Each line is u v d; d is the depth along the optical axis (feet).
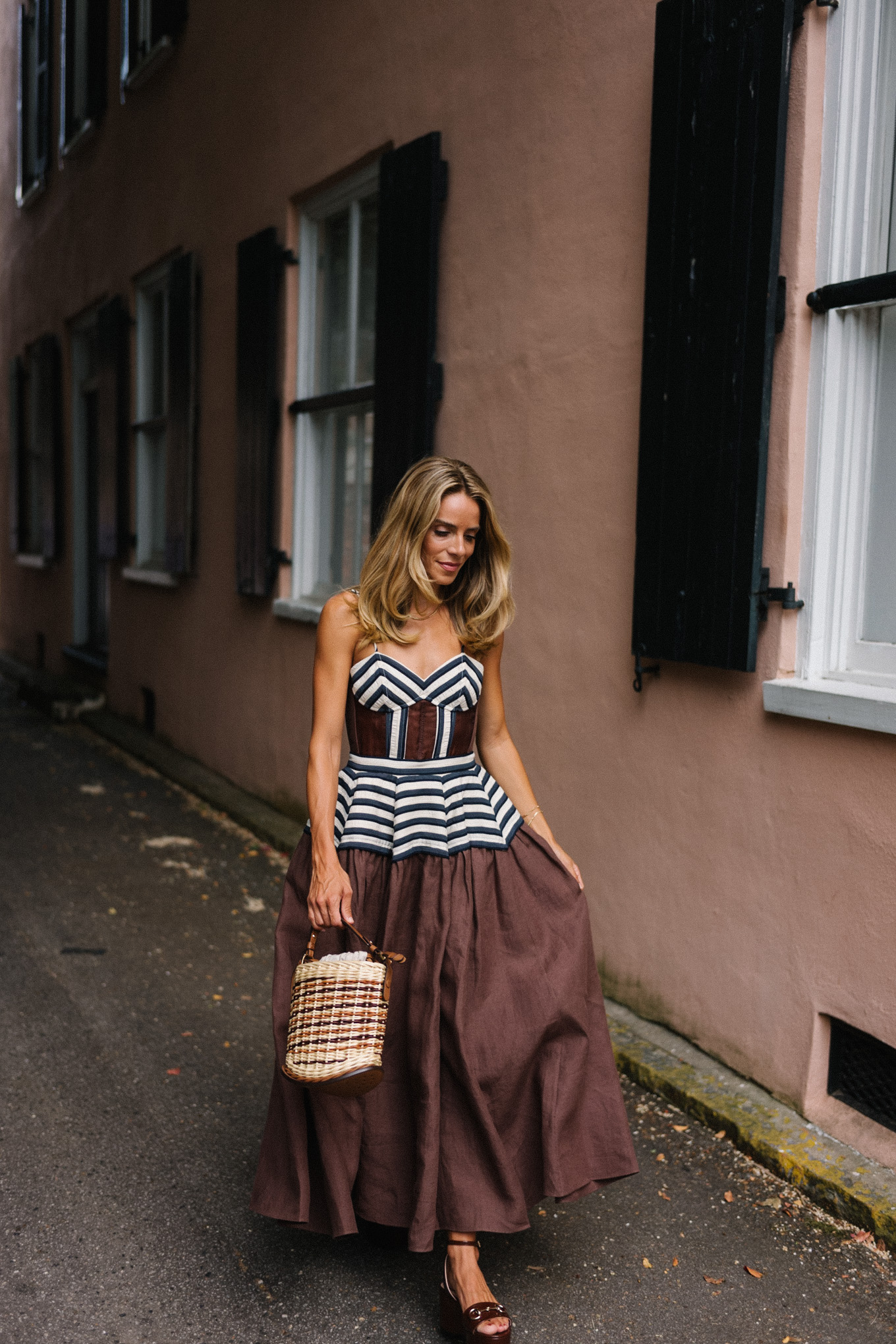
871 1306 7.51
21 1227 8.21
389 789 7.30
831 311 8.91
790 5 8.68
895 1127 8.89
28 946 13.78
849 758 8.76
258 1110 10.06
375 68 15.74
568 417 11.90
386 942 7.15
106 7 28.45
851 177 8.80
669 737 10.68
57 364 34.32
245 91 20.22
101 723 28.22
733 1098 9.73
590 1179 7.28
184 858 17.78
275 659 19.69
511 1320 7.31
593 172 11.38
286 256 18.80
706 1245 8.14
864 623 9.24
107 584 31.99
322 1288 7.66
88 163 30.48
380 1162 7.13
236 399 20.42
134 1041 11.32
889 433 8.95
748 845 9.80
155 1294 7.53
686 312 9.75
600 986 7.57
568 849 12.17
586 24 11.41
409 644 7.29
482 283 13.35
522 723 12.85
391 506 7.29
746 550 9.29
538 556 12.48
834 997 9.00
